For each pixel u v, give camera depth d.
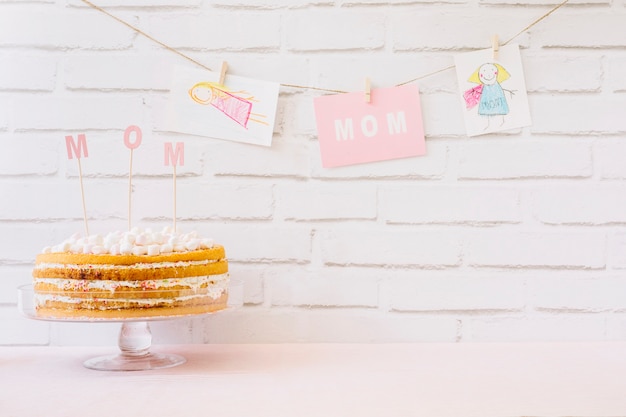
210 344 1.66
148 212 1.67
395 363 1.52
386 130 1.67
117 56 1.67
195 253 1.49
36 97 1.66
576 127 1.67
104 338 1.67
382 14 1.67
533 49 1.67
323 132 1.67
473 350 1.61
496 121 1.67
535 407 1.33
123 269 1.45
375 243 1.67
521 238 1.67
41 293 1.47
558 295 1.67
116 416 1.30
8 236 1.66
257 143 1.66
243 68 1.67
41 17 1.66
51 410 1.32
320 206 1.67
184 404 1.34
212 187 1.67
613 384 1.42
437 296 1.67
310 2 1.67
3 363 1.54
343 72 1.67
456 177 1.67
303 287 1.67
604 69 1.67
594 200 1.67
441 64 1.67
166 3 1.67
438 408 1.33
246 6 1.67
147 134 1.67
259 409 1.32
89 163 1.67
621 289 1.67
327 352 1.59
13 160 1.66
